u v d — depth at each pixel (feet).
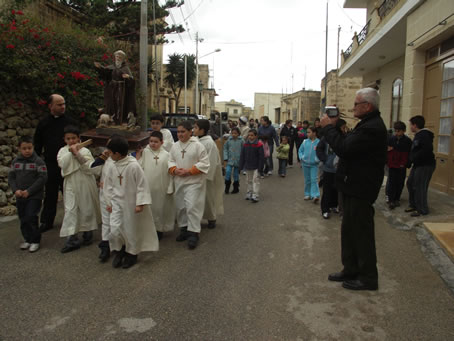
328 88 92.79
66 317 10.93
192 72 100.22
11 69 23.35
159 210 18.39
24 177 16.33
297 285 13.25
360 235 12.80
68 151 16.72
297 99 131.03
